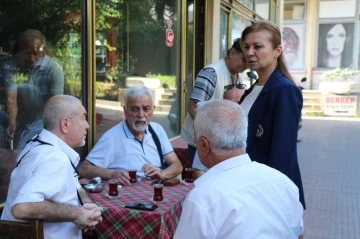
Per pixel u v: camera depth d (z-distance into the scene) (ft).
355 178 19.34
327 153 25.12
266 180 4.93
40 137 6.66
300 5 54.19
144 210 7.01
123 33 15.55
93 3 12.98
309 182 18.52
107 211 7.05
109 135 9.67
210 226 4.56
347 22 53.01
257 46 7.00
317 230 13.01
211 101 5.27
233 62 10.91
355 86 45.27
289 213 5.04
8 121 10.53
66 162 6.27
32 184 5.83
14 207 5.71
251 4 30.71
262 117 6.85
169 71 19.08
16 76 10.80
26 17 11.03
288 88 6.68
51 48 11.81
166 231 6.89
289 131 6.53
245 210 4.61
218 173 4.94
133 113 9.46
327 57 54.03
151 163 9.83
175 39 19.43
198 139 5.16
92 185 8.37
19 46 10.86
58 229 6.18
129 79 15.97
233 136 4.95
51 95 11.87
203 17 21.27
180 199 7.75
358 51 53.06
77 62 12.69
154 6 17.65
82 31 12.78
